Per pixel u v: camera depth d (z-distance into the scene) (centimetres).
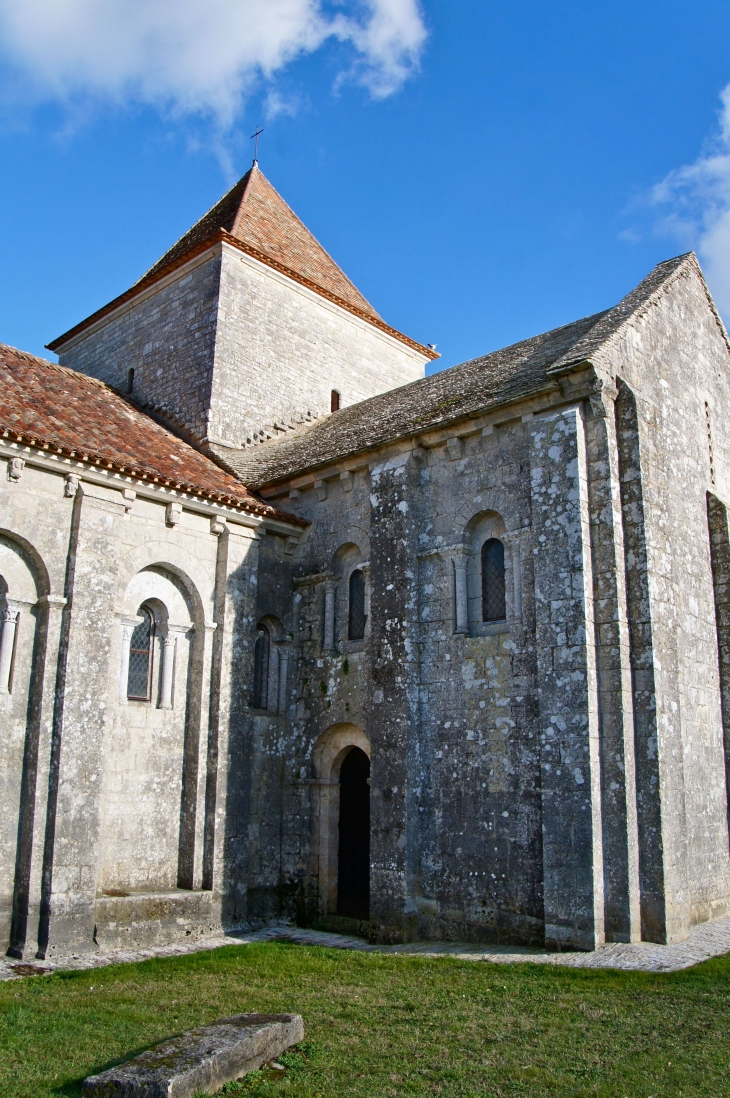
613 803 1237
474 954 1237
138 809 1505
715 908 1475
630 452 1385
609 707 1270
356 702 1648
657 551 1384
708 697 1593
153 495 1563
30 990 1050
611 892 1216
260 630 1792
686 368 1705
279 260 2402
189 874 1530
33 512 1389
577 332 1709
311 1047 797
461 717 1447
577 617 1294
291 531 1806
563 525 1342
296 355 2373
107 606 1447
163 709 1577
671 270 1738
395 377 2725
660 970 1059
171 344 2288
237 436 2150
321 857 1650
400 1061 763
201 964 1194
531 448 1412
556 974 1071
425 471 1612
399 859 1438
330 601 1755
